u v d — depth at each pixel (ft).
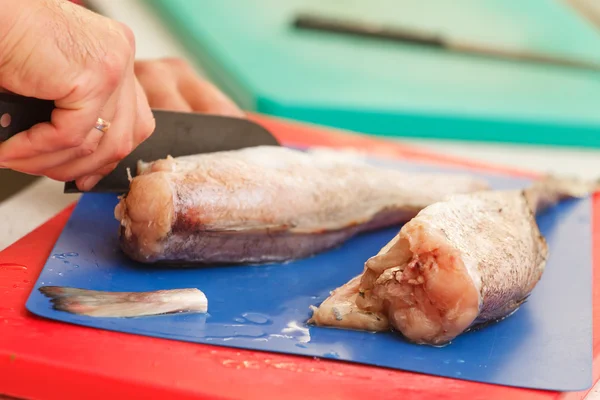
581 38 6.19
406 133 4.86
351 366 2.91
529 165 4.68
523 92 5.25
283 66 5.20
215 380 2.81
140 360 2.85
